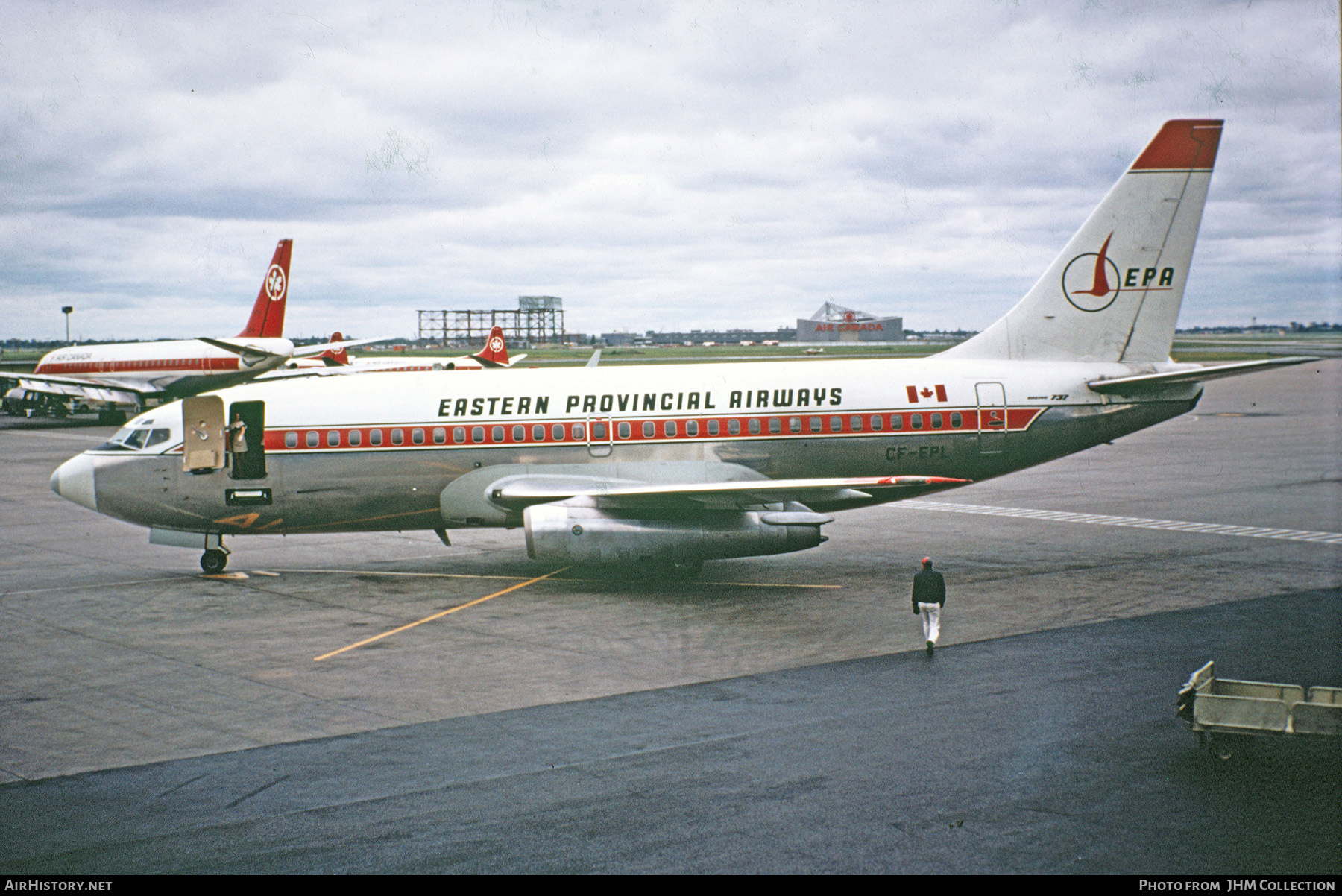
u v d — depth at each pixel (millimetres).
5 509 37844
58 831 11656
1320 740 14047
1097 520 33625
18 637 20141
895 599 22844
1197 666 17469
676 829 11484
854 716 15102
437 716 15375
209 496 24875
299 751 13984
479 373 26391
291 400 25188
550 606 22500
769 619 21203
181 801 12430
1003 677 16953
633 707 15672
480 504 25516
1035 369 26641
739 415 25609
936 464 26219
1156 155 26359
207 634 20250
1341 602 22156
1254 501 37125
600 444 25344
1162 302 26891
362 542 31094
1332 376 143500
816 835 11305
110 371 75875
